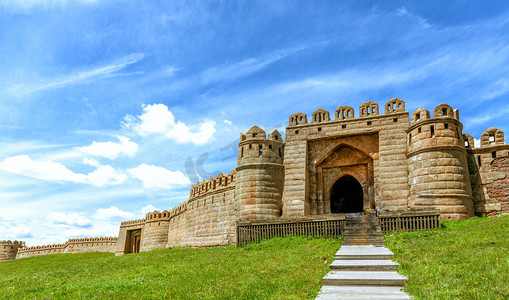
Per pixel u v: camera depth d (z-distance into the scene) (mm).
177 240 63500
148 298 15305
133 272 23047
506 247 17641
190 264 23938
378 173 37125
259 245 29125
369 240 25188
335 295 13008
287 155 40406
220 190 46969
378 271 15922
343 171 39875
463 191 31625
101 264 32062
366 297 12539
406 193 34656
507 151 33781
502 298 11359
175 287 16891
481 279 13258
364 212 38125
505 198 32875
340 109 40094
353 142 39125
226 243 43062
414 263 16453
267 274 17672
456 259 16391
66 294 17500
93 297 16188
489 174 34000
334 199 50031
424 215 27250
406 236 25141
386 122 37406
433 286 13039
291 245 27312
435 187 31812
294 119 41719
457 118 34625
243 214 37719
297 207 38219
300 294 13727
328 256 20188
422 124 33812
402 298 12227
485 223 26250
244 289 15133
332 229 29391
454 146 32312
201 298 14609
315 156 40469
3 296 18297
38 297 17344
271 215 37625
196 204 53906
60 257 68438
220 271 19906
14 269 42062
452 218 30797
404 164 35469
